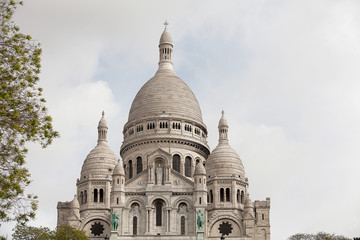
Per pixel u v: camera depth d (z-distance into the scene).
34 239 132.38
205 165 186.12
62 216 187.12
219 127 191.25
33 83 74.50
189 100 197.38
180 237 156.50
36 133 73.62
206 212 162.88
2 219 71.88
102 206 178.25
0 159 72.50
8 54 73.75
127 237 156.50
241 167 183.50
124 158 190.88
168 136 186.75
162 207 165.50
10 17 74.25
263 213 186.00
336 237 164.62
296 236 167.88
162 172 168.38
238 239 161.88
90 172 182.12
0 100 72.31
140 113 193.50
